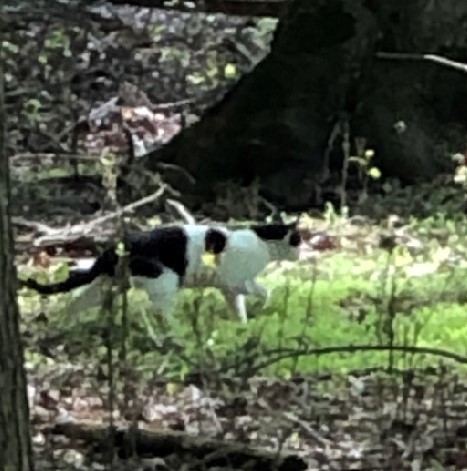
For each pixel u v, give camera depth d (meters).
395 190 11.14
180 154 11.95
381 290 7.75
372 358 6.97
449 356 5.55
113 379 5.86
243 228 8.09
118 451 5.59
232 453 5.57
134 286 7.52
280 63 12.09
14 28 13.41
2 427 3.97
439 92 12.15
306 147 11.90
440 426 5.96
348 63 12.08
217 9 15.17
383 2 12.20
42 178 10.88
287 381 6.53
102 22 14.72
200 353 6.56
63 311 7.34
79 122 12.87
